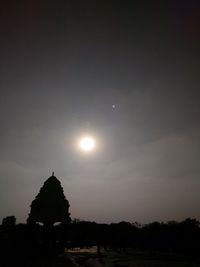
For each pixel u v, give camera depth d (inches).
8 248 1717.5
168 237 3681.1
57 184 2869.1
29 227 2329.0
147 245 4028.1
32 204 2714.1
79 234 4320.9
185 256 2714.1
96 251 3587.6
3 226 2234.3
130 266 2039.9
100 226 4729.3
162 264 2150.6
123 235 4584.2
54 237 2519.7
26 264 1507.1
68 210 2807.6
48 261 1736.0
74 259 2237.9
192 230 3538.4
